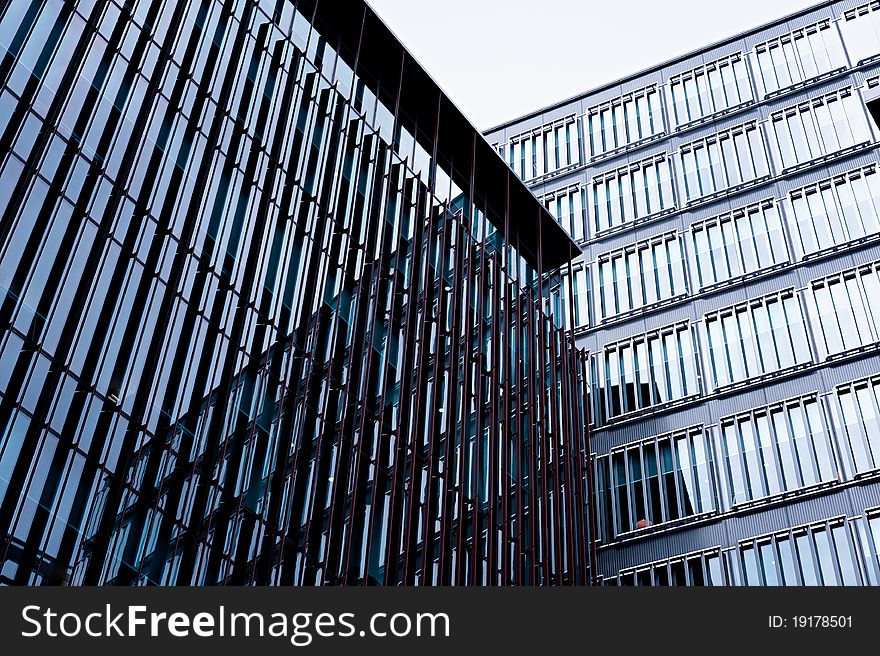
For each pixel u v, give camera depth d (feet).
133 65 119.55
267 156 135.33
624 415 205.26
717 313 209.87
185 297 114.21
